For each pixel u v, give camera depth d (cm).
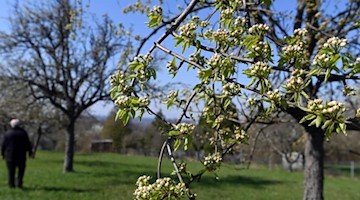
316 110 180
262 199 1284
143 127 3400
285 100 197
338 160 3516
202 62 234
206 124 290
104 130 3600
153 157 3011
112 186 1335
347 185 1938
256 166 2717
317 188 672
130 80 246
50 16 1655
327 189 1723
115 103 214
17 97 1739
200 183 1498
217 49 226
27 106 1756
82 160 2456
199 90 237
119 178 1542
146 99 215
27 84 1694
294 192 1494
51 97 1741
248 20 264
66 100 1744
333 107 175
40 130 2562
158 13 247
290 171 2384
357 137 2512
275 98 195
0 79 1675
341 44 186
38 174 1566
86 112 2153
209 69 209
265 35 225
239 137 261
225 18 240
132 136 3528
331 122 178
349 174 2764
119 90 227
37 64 1695
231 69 207
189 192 207
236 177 1814
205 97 250
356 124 219
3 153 1178
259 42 209
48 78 1712
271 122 459
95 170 1828
